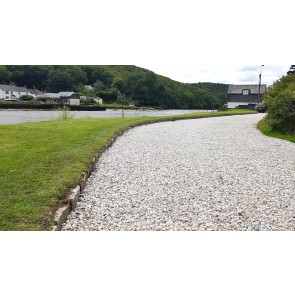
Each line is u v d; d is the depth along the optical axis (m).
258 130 20.47
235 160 10.20
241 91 68.81
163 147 12.16
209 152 11.50
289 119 18.20
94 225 5.05
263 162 10.05
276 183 7.64
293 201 6.41
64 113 23.64
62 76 101.38
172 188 6.96
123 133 15.90
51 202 5.18
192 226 5.15
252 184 7.50
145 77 96.94
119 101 92.62
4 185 5.81
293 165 9.75
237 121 27.94
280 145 14.03
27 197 5.30
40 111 51.38
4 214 4.68
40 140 10.37
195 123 24.73
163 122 24.67
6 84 100.31
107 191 6.60
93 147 9.80
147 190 6.76
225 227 5.17
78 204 5.79
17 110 54.75
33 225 4.50
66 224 4.99
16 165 7.11
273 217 5.60
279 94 19.19
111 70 118.56
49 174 6.59
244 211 5.81
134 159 9.74
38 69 105.38
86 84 110.38
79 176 6.65
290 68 30.91
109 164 8.98
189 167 8.97
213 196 6.52
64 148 9.33
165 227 5.09
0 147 8.90
